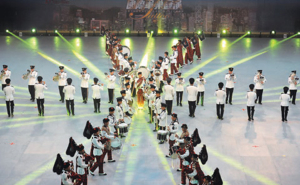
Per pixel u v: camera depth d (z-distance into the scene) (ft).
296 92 71.31
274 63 92.38
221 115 60.95
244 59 96.32
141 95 64.59
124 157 49.29
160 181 44.06
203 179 38.86
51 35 127.54
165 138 52.19
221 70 86.84
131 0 130.41
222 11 129.39
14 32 127.85
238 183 43.65
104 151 45.80
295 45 111.86
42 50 104.83
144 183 43.68
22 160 48.37
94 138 44.50
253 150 50.90
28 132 56.08
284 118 60.49
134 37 124.57
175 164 47.50
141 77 65.67
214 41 119.14
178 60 87.51
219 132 56.44
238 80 79.97
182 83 65.92
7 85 61.11
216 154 49.93
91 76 81.87
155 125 56.44
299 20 129.49
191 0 129.29
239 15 129.49
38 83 61.41
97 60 94.89
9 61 92.89
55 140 53.62
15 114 62.85
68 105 61.93
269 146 51.96
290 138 54.24
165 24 130.62
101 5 132.26
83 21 131.34
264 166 47.09
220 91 60.03
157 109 55.01
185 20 130.31
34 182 43.73
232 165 47.32
